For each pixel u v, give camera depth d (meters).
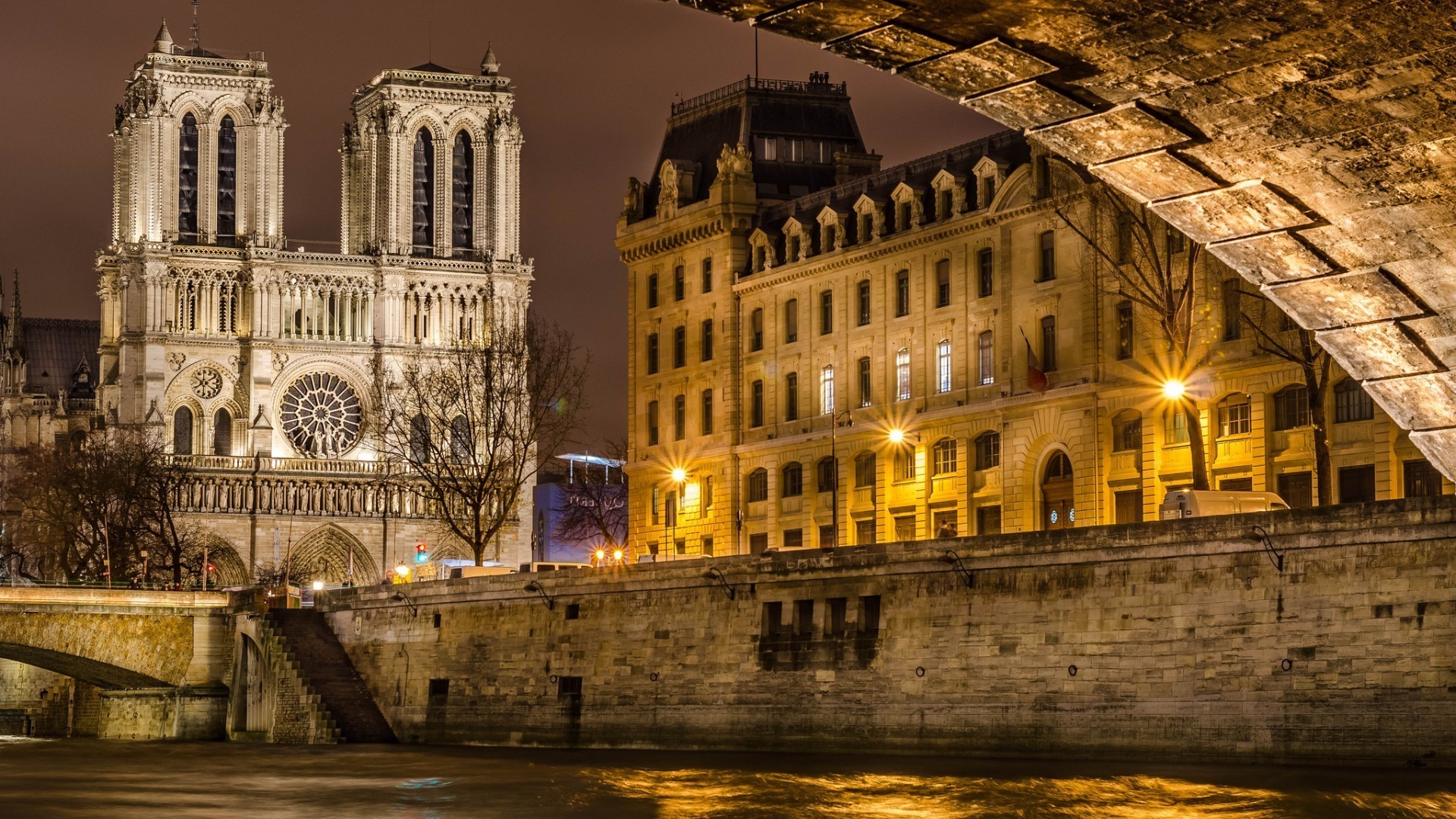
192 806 72.62
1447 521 62.06
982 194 108.12
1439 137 24.84
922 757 78.62
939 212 111.31
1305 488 89.56
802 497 121.19
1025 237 104.88
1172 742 69.69
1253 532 67.56
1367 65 23.34
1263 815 54.91
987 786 65.94
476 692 104.75
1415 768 62.31
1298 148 25.58
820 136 134.12
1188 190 27.34
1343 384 87.94
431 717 107.81
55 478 193.50
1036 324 104.00
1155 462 95.88
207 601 123.62
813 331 121.00
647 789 72.81
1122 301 98.44
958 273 109.75
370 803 72.38
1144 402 96.19
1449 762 61.50
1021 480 104.31
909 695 79.94
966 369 108.81
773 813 62.91
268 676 116.12
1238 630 68.00
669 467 133.38
